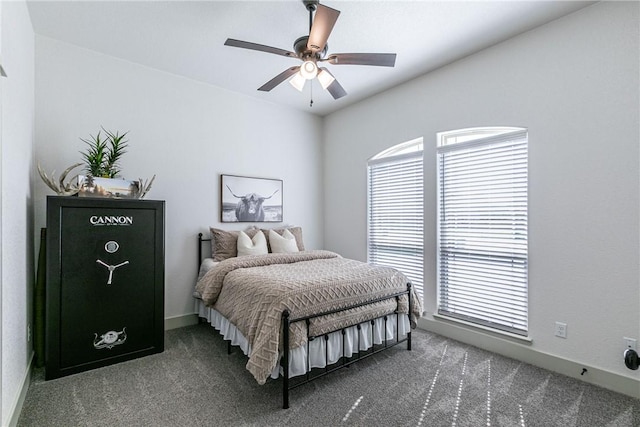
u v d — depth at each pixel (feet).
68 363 7.54
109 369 7.90
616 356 6.95
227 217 12.25
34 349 7.83
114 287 8.21
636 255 6.72
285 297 6.64
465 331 9.68
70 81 9.08
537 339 8.19
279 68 10.61
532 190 8.32
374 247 13.20
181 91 11.19
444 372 7.77
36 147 8.54
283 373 6.44
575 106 7.55
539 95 8.17
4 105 5.28
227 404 6.45
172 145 10.98
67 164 9.01
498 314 9.11
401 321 9.09
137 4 7.32
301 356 6.71
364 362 8.32
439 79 10.48
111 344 8.13
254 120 13.12
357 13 7.61
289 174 14.28
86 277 7.82
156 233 8.93
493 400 6.57
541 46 8.13
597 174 7.22
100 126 9.56
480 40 8.82
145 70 10.42
